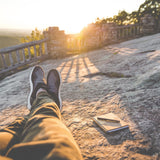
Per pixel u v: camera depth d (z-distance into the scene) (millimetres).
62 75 3766
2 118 1929
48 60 6848
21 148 523
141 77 2453
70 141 606
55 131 647
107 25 8094
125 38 9086
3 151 653
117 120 1438
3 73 5500
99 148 1183
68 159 458
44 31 7109
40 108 965
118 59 4312
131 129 1344
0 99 2658
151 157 1032
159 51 3805
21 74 4715
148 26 9211
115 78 2926
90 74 3484
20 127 889
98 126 1479
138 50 4773
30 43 6227
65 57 7129
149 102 1705
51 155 450
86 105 1983
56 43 6988
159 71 2326
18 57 5840
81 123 1575
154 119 1415
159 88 1968
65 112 1860
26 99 2521
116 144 1200
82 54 7199
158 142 1146
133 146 1149
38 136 622
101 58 5203
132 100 1841
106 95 2182
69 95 2402
